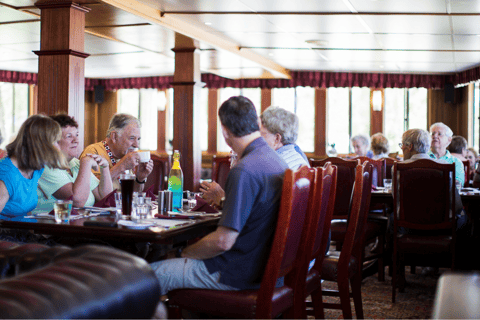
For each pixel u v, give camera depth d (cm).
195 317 213
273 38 709
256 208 198
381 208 497
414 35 654
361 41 703
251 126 206
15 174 244
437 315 74
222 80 1070
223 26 648
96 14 559
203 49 750
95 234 208
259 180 195
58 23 473
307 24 614
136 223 217
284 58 871
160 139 1202
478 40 673
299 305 225
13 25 661
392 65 898
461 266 386
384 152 616
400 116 1039
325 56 833
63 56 471
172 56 874
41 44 479
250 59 834
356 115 1066
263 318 192
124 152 347
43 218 234
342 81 992
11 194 244
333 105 1077
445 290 79
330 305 279
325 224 259
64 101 470
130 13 549
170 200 259
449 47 725
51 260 128
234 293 199
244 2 526
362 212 286
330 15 567
